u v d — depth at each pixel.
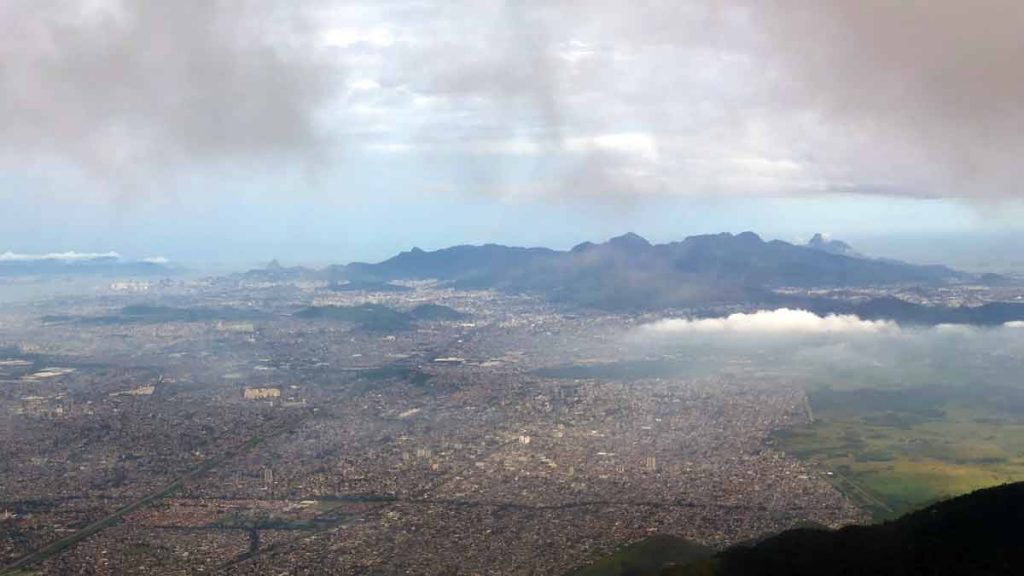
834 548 100.81
